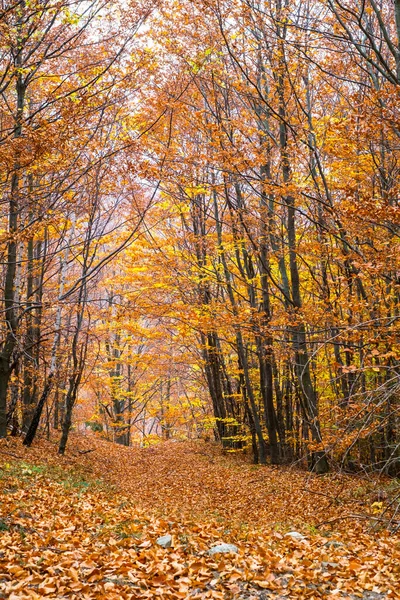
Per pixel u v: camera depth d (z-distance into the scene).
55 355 15.99
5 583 4.52
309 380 14.66
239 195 15.48
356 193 9.87
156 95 13.53
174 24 12.21
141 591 4.62
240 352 19.12
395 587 5.03
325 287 14.43
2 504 7.03
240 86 12.07
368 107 8.77
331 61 12.14
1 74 11.78
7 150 9.14
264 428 22.86
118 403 34.97
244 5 11.08
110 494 10.62
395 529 7.62
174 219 20.70
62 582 4.68
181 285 17.56
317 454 14.84
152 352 26.95
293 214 14.18
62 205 11.86
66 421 16.19
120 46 12.47
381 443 15.24
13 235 10.69
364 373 13.30
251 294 18.14
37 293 19.39
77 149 11.09
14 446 14.04
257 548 6.07
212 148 12.60
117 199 15.33
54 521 6.81
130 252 17.64
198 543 6.16
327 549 6.47
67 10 10.23
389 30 13.00
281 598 4.74
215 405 26.08
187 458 21.30
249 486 13.52
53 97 11.50
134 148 12.45
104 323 22.98
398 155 11.84
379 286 9.97
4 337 14.29
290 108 14.66
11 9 9.56
